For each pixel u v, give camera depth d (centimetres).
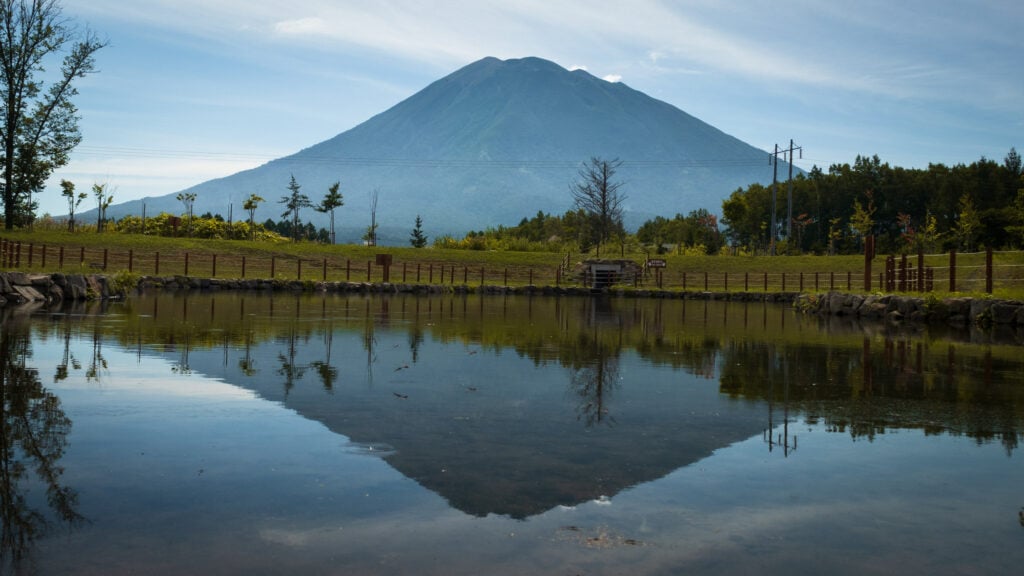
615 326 1648
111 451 435
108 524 320
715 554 301
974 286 2675
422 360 900
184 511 338
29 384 658
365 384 698
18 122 4103
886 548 309
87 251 3909
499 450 459
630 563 290
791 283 4550
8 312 1583
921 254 2238
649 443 484
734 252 7000
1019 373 849
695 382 758
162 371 752
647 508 355
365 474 401
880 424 552
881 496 378
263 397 617
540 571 281
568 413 581
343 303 2394
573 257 5506
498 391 678
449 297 3291
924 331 1573
